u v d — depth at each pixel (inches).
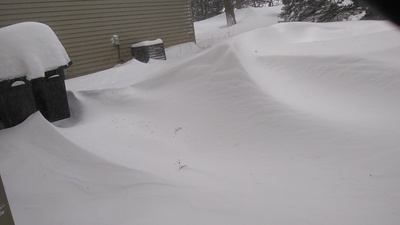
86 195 103.9
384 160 99.1
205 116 162.4
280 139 128.6
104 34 370.6
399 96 134.3
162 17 439.5
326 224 76.7
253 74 175.3
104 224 85.8
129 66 311.3
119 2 382.0
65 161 125.0
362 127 118.7
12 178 116.7
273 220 80.0
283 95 159.0
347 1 520.7
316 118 132.6
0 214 60.5
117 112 190.4
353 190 90.1
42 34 175.5
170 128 161.8
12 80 158.7
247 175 110.7
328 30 303.1
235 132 144.0
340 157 107.7
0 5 288.5
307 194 92.5
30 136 140.7
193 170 118.1
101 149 136.9
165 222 82.7
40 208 98.7
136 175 112.9
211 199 93.3
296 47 225.3
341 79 160.1
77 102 209.5
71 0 335.3
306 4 551.8
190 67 204.2
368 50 177.6
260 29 258.7
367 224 74.7
